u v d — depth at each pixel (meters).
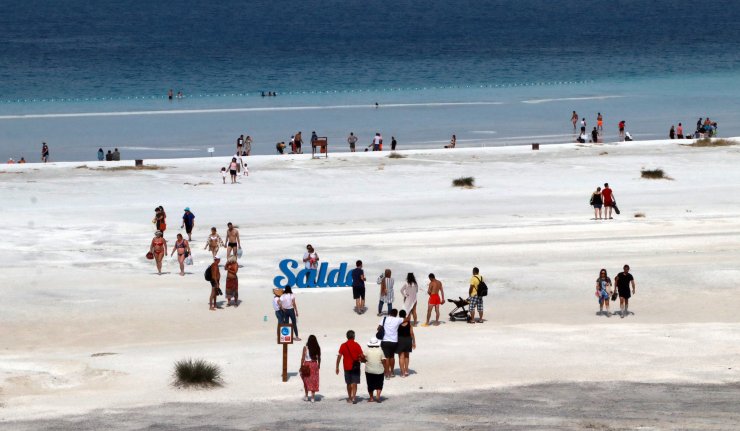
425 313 68.69
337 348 57.62
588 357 54.31
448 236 93.56
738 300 70.12
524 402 43.66
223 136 184.00
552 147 152.25
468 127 193.12
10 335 62.19
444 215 107.12
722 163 140.50
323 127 195.00
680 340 58.28
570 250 86.50
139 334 62.69
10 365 53.50
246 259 84.50
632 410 40.75
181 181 128.62
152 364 53.94
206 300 71.12
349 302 71.44
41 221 103.31
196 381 49.03
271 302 70.75
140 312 67.75
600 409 41.22
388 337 50.41
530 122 199.88
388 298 67.44
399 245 89.44
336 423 39.84
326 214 108.44
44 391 48.59
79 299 70.94
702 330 61.06
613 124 196.12
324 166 138.38
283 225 101.81
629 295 66.50
